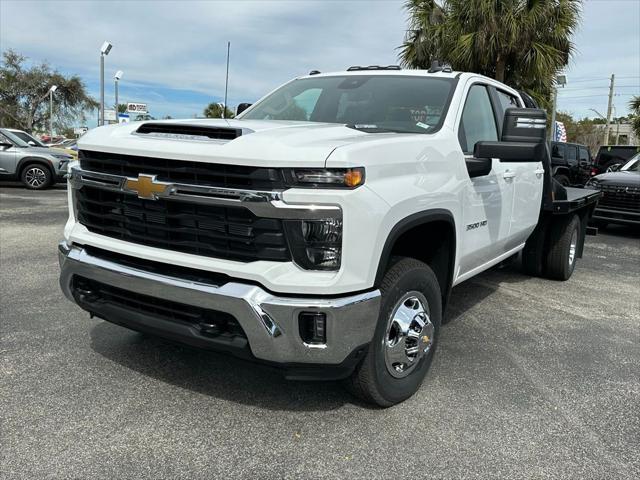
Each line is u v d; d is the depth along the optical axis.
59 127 46.00
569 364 4.00
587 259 8.16
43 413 3.03
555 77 14.53
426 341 3.31
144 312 2.99
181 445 2.79
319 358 2.66
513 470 2.67
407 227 2.96
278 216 2.55
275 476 2.57
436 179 3.28
